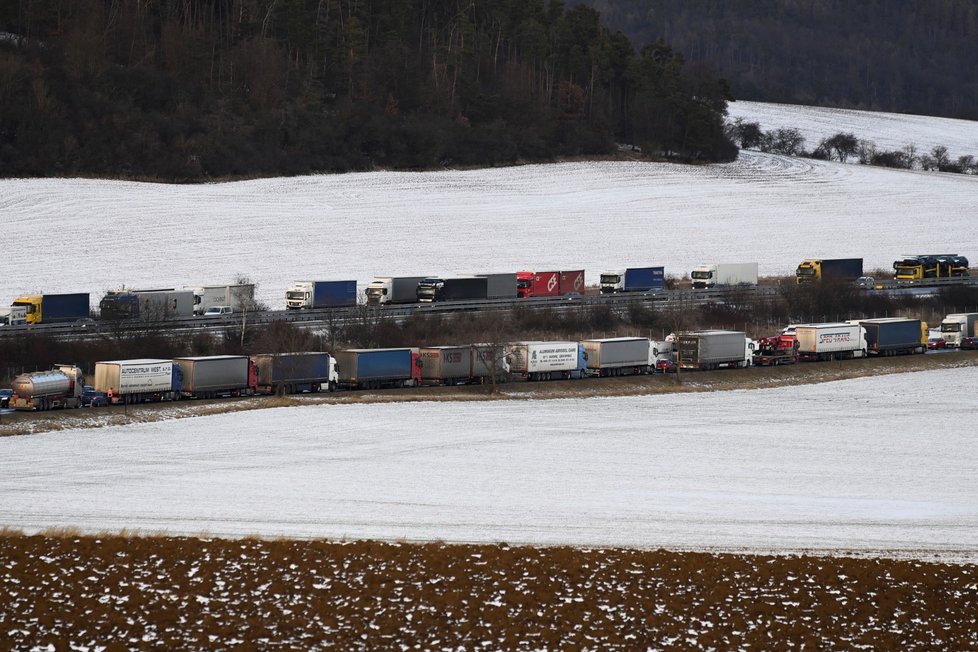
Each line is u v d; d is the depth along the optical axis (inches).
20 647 5723.4
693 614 6368.1
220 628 6008.9
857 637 6146.7
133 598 6314.0
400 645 5905.5
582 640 6003.9
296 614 6210.6
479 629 6082.7
